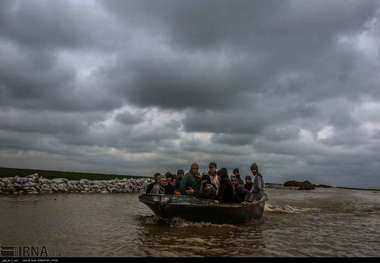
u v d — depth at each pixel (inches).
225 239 379.9
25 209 574.6
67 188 1008.9
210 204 453.4
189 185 503.5
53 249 315.0
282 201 1058.7
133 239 366.3
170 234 399.2
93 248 322.3
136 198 925.8
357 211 814.5
